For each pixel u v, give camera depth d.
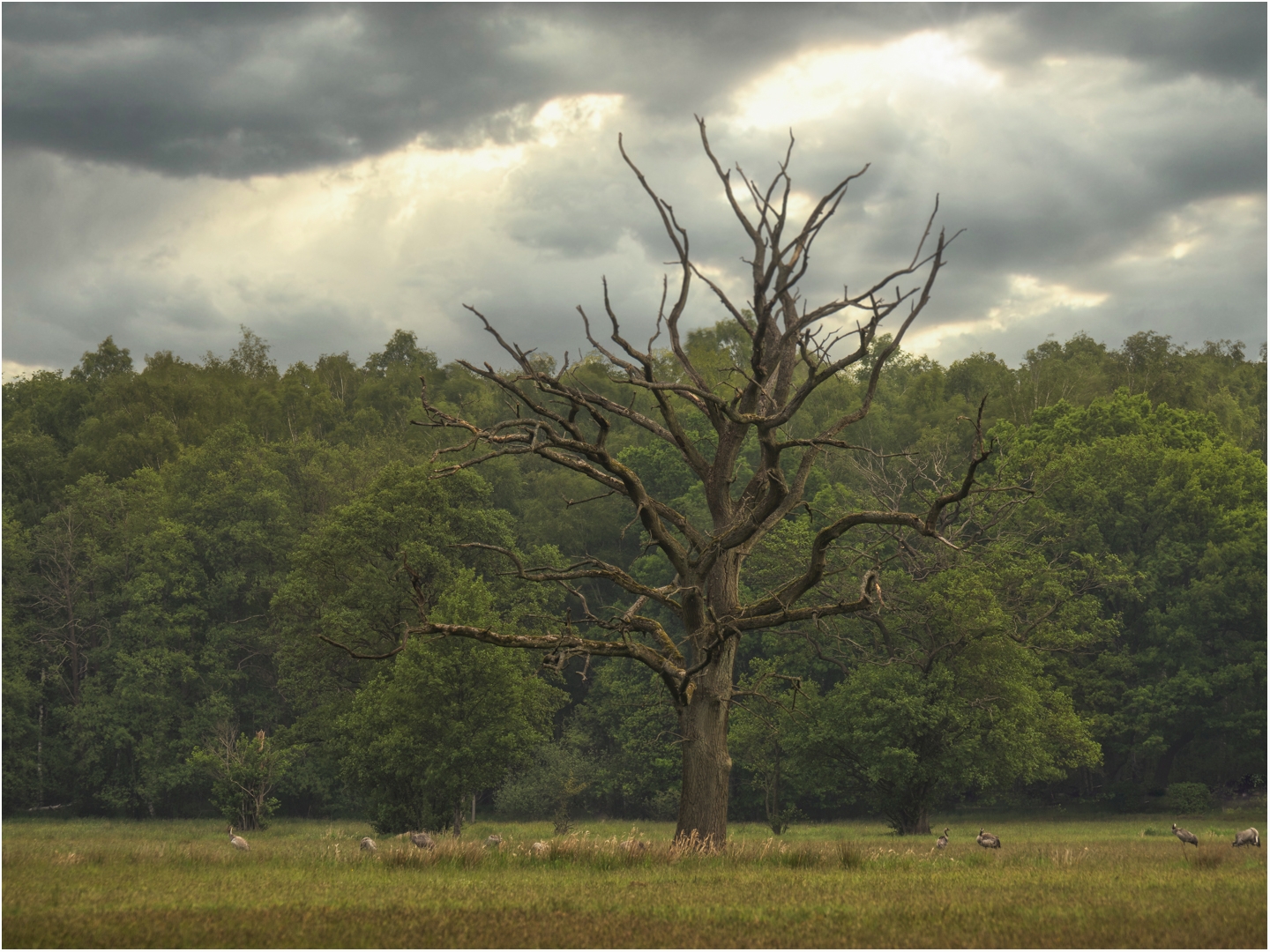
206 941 8.98
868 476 58.94
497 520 55.38
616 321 22.33
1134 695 54.22
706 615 21.48
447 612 39.53
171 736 60.91
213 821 57.69
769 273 21.14
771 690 51.56
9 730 61.28
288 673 58.19
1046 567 48.28
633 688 60.88
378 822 40.38
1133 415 60.94
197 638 65.12
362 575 50.88
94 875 13.87
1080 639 48.97
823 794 58.81
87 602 65.38
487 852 17.77
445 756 38.28
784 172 21.81
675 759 58.81
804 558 46.22
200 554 65.38
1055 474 54.81
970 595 41.41
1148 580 54.88
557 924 10.08
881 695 41.81
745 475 65.69
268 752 48.00
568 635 20.83
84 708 60.16
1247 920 10.23
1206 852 21.55
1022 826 47.81
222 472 67.50
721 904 11.56
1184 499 55.28
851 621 46.81
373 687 41.84
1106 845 28.36
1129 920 10.25
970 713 41.22
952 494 19.27
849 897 12.31
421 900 11.77
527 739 39.59
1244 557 52.62
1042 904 11.46
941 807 60.56
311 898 11.83
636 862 17.42
